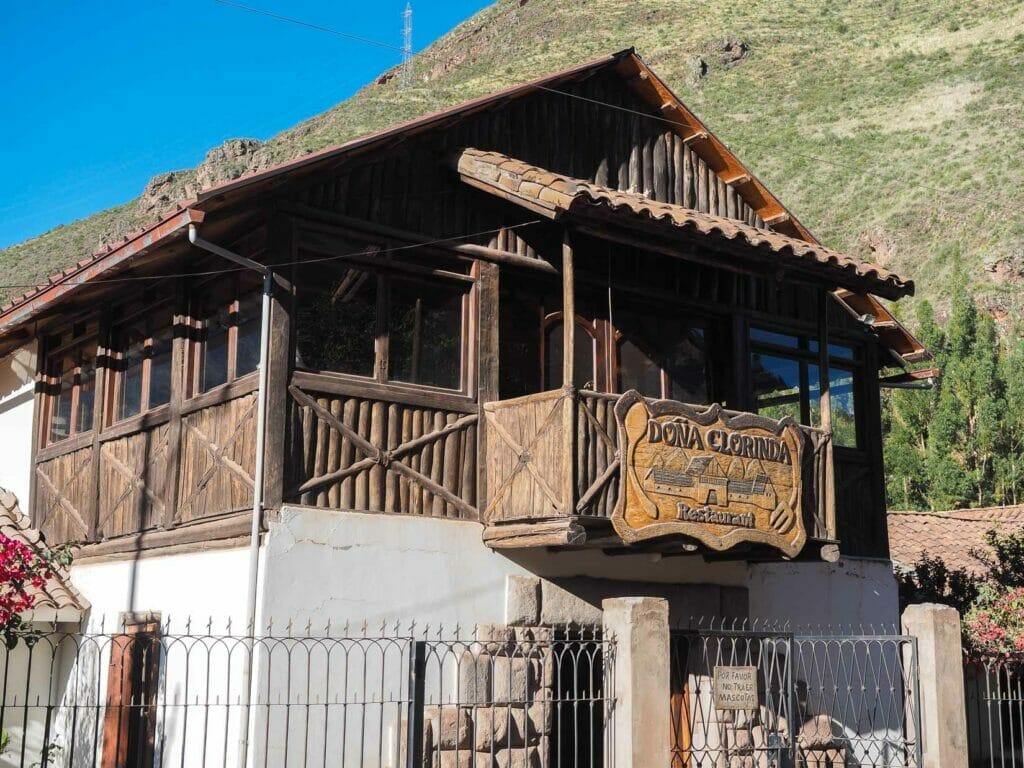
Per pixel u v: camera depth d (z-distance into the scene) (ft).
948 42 292.81
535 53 384.27
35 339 47.67
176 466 36.65
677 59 333.21
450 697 33.99
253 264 32.83
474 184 36.68
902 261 191.11
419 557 34.35
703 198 45.34
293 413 33.06
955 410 114.21
